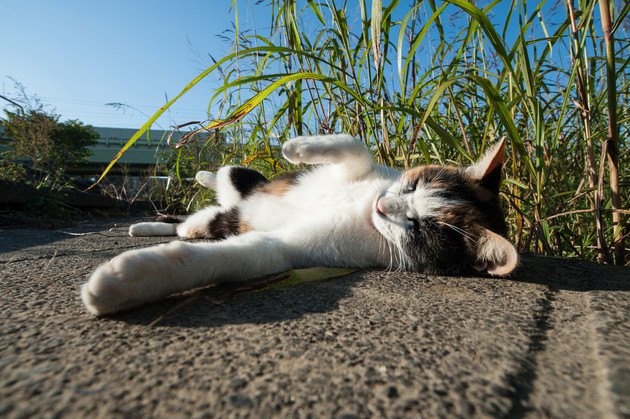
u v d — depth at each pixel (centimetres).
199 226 46
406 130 46
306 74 32
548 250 34
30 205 69
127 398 10
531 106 36
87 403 10
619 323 16
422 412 10
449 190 31
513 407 10
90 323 15
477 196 32
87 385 11
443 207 30
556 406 10
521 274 27
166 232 49
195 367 12
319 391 11
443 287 23
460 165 41
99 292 16
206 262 20
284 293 21
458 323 16
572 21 32
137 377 11
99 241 43
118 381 11
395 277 26
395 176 37
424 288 23
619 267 30
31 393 10
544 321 17
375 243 31
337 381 11
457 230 29
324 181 37
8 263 28
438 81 40
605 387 11
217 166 71
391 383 11
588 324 16
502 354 13
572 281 25
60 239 45
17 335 14
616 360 13
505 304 19
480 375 12
